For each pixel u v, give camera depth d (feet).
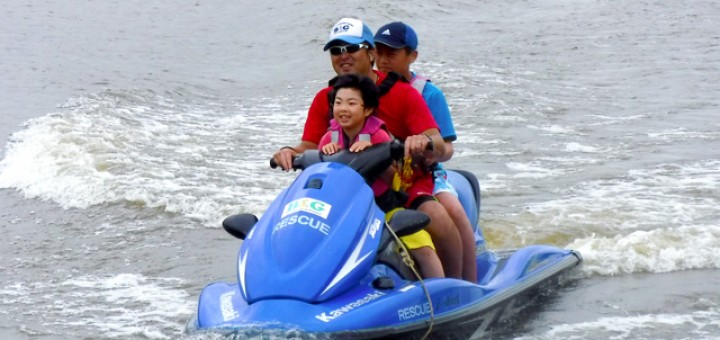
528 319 73.05
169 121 182.50
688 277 84.02
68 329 74.38
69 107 185.16
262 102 215.72
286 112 199.72
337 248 59.72
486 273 80.38
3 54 282.77
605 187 122.42
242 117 192.54
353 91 67.26
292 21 371.56
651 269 86.84
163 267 94.32
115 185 123.95
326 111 74.13
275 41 332.60
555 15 386.52
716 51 282.15
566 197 117.29
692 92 214.28
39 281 90.53
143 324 75.46
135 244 103.19
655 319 72.38
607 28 342.44
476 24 367.86
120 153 143.84
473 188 85.10
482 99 200.03
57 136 151.33
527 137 164.35
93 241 104.94
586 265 87.66
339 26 72.54
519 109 191.21
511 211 110.01
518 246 97.50
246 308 58.59
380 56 76.18
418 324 59.67
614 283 82.94
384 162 65.87
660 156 142.72
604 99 206.90
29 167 136.46
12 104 190.90
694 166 134.10
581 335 68.69
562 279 83.82
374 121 68.49
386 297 59.31
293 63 288.10
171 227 108.88
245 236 67.51
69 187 125.59
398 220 64.03
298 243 59.72
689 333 68.74
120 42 327.47
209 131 173.17
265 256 60.23
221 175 132.87
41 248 102.99
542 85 225.97
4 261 98.27
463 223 73.67
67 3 421.59
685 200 112.98
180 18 393.09
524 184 126.62
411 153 65.77
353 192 63.31
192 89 232.12
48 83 224.12
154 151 149.69
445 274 72.08
